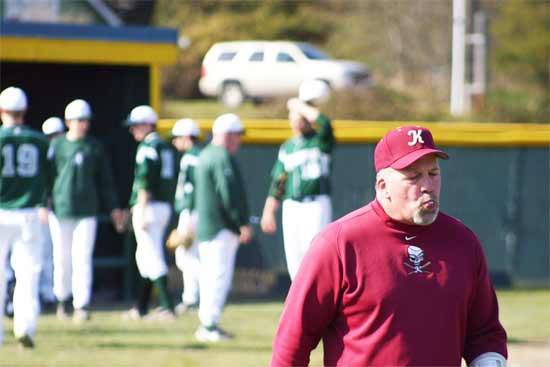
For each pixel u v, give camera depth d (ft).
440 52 336.90
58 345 79.25
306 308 35.68
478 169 121.49
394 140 35.17
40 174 76.18
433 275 35.24
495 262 122.62
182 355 75.46
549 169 123.13
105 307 104.42
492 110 223.92
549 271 123.65
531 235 122.83
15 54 101.86
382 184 35.42
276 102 237.04
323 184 84.48
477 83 246.88
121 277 115.55
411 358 34.76
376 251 35.22
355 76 263.49
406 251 35.29
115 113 115.96
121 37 106.42
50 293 102.89
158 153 91.45
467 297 35.91
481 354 36.88
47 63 118.42
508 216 122.31
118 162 116.26
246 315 98.37
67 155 91.86
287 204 84.99
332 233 35.63
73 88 118.52
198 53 307.37
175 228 110.83
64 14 176.24
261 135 113.70
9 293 91.25
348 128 116.67
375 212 35.65
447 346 35.22
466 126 125.08
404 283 35.01
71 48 104.22
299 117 84.48
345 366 35.37
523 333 89.45
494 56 327.88
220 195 81.46
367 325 35.04
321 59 270.67
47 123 97.19
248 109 268.62
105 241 119.44
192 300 99.76
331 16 334.44
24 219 75.05
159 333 86.02
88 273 93.09
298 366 36.22
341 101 210.59
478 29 248.73
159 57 108.58
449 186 120.78
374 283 34.94
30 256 76.23
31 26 102.42
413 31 336.90
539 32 323.37
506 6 330.13
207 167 81.92
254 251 114.62
